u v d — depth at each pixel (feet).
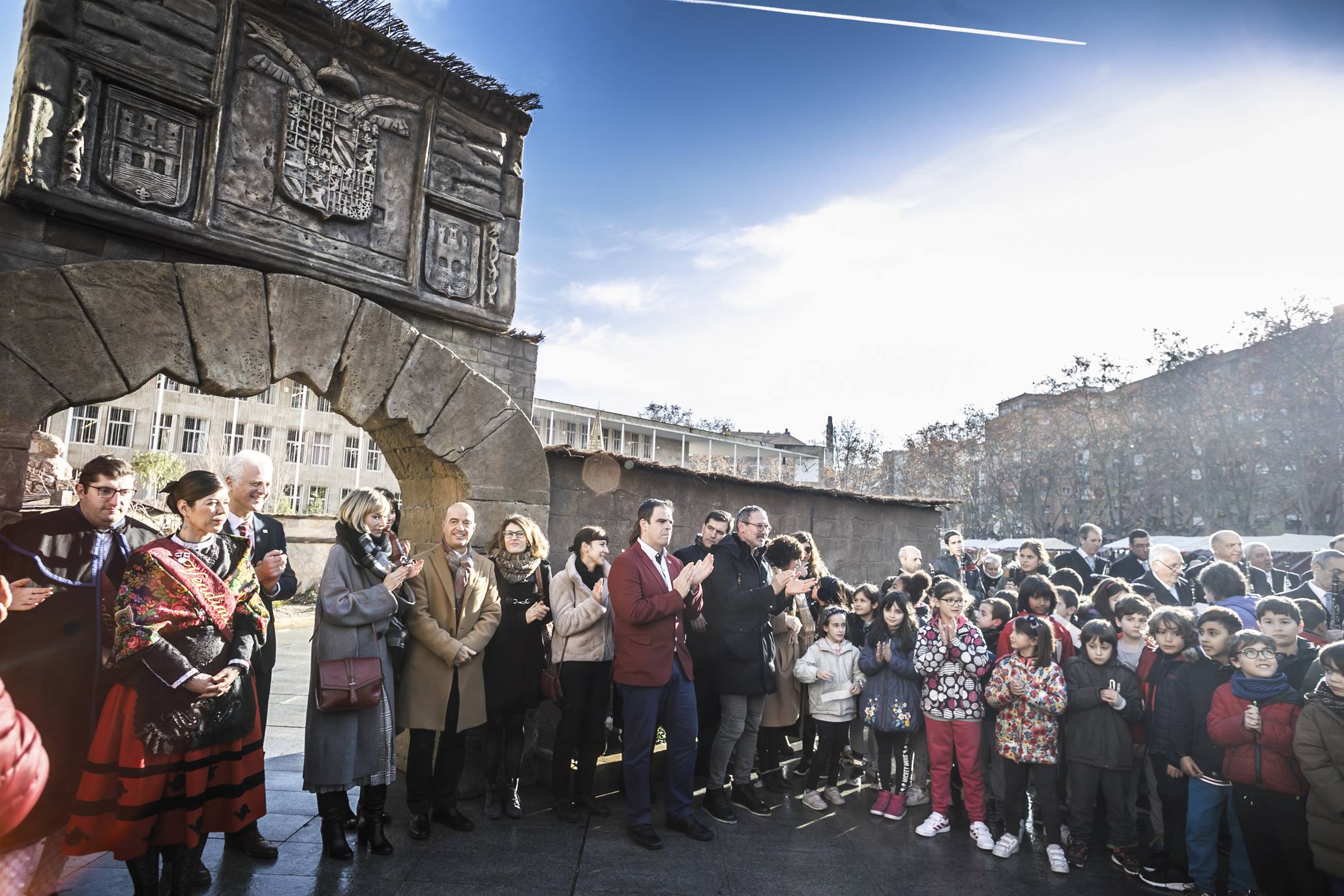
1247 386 97.50
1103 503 125.29
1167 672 12.16
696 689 15.55
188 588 8.69
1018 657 12.99
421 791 12.30
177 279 12.39
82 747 9.16
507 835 12.56
